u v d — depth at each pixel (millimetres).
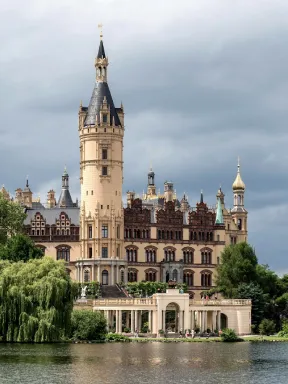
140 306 190250
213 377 117500
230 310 198500
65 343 158875
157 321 190000
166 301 190750
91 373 117938
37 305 154375
